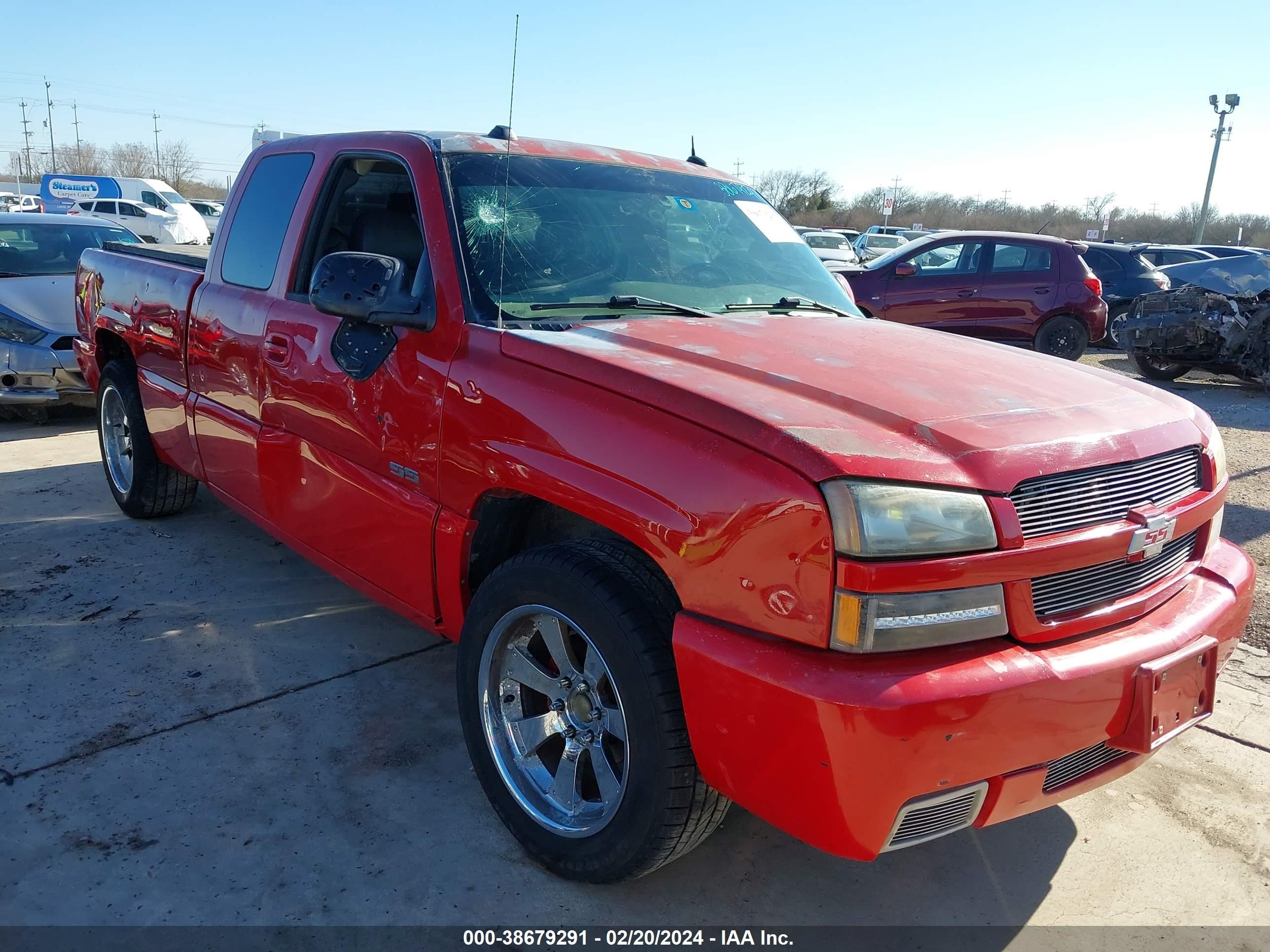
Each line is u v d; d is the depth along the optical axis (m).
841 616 1.96
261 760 3.05
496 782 2.67
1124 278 15.31
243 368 3.73
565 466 2.40
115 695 3.39
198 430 4.16
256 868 2.55
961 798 2.07
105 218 9.49
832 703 1.92
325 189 3.51
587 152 3.62
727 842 2.79
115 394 5.00
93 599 4.16
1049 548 2.11
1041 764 2.13
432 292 2.89
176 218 30.89
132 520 5.17
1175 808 3.06
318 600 4.26
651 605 2.30
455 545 2.78
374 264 2.88
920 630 1.99
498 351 2.66
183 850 2.61
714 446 2.15
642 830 2.30
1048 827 2.95
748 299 3.37
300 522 3.52
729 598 2.09
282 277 3.59
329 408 3.23
